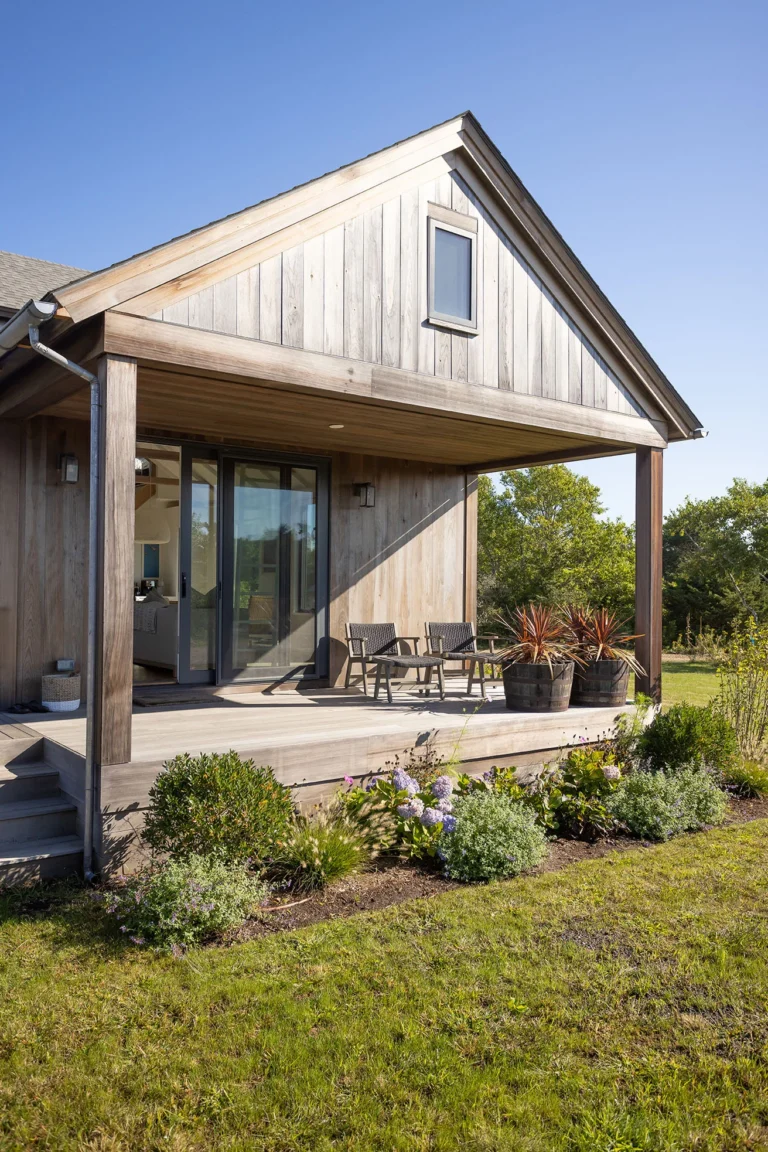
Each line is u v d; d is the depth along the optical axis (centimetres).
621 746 732
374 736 596
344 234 586
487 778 648
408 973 367
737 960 388
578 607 818
